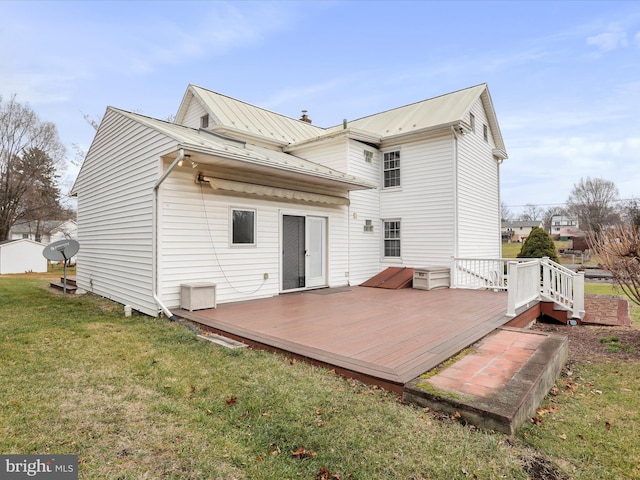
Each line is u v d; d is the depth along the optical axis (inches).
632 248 233.1
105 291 364.5
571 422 125.8
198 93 483.2
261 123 499.2
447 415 116.4
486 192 523.2
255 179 331.9
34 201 1114.7
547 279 321.7
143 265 285.3
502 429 106.0
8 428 105.0
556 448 106.5
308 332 206.2
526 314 276.8
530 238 545.3
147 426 108.3
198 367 158.1
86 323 245.9
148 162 280.4
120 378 145.5
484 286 404.2
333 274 418.6
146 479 84.7
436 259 434.3
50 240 1405.0
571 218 2129.7
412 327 218.7
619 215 1443.2
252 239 333.1
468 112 462.3
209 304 278.5
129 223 311.1
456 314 259.0
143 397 128.3
